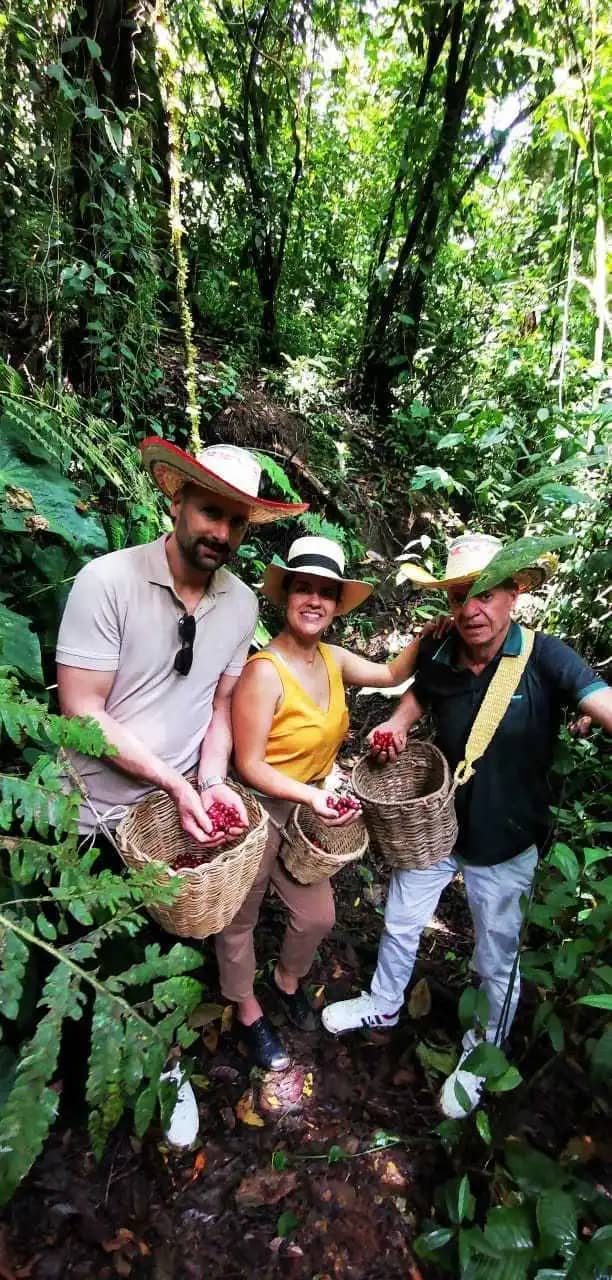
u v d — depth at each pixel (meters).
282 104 5.24
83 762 1.63
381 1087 2.01
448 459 4.73
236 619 1.73
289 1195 1.72
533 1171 1.36
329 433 4.84
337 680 1.88
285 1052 2.03
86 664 1.53
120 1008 1.08
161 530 2.66
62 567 2.14
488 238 5.63
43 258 2.88
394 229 5.48
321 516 4.17
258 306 5.43
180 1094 1.76
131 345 3.40
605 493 2.85
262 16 4.64
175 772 1.54
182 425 3.98
